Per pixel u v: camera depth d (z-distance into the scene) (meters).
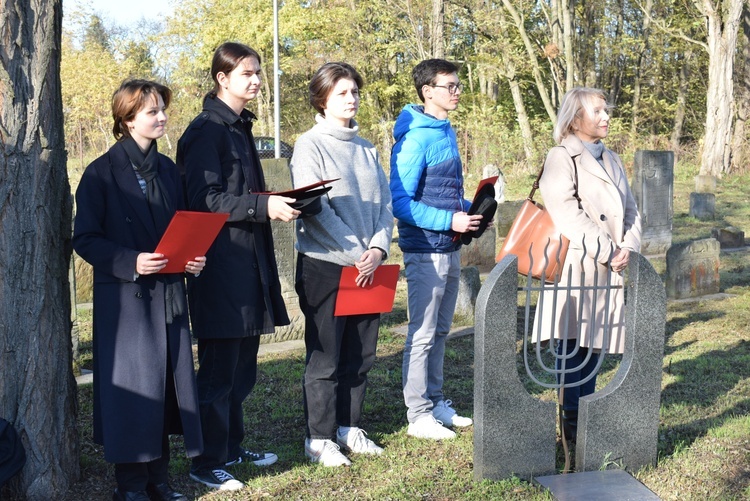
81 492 3.73
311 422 4.18
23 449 3.43
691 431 4.66
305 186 3.82
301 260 4.17
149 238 3.45
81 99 30.91
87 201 3.37
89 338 7.08
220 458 3.87
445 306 4.77
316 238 4.05
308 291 4.11
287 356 6.49
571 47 24.98
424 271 4.50
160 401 3.38
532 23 29.39
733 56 24.27
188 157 3.72
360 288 4.09
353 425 4.38
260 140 23.73
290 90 37.53
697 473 4.04
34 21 3.49
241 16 31.91
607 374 5.97
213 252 3.72
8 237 3.46
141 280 3.37
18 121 3.46
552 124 25.27
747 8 27.52
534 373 6.06
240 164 3.79
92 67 31.22
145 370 3.34
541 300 4.20
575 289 3.96
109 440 3.32
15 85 3.44
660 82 33.91
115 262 3.27
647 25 30.27
